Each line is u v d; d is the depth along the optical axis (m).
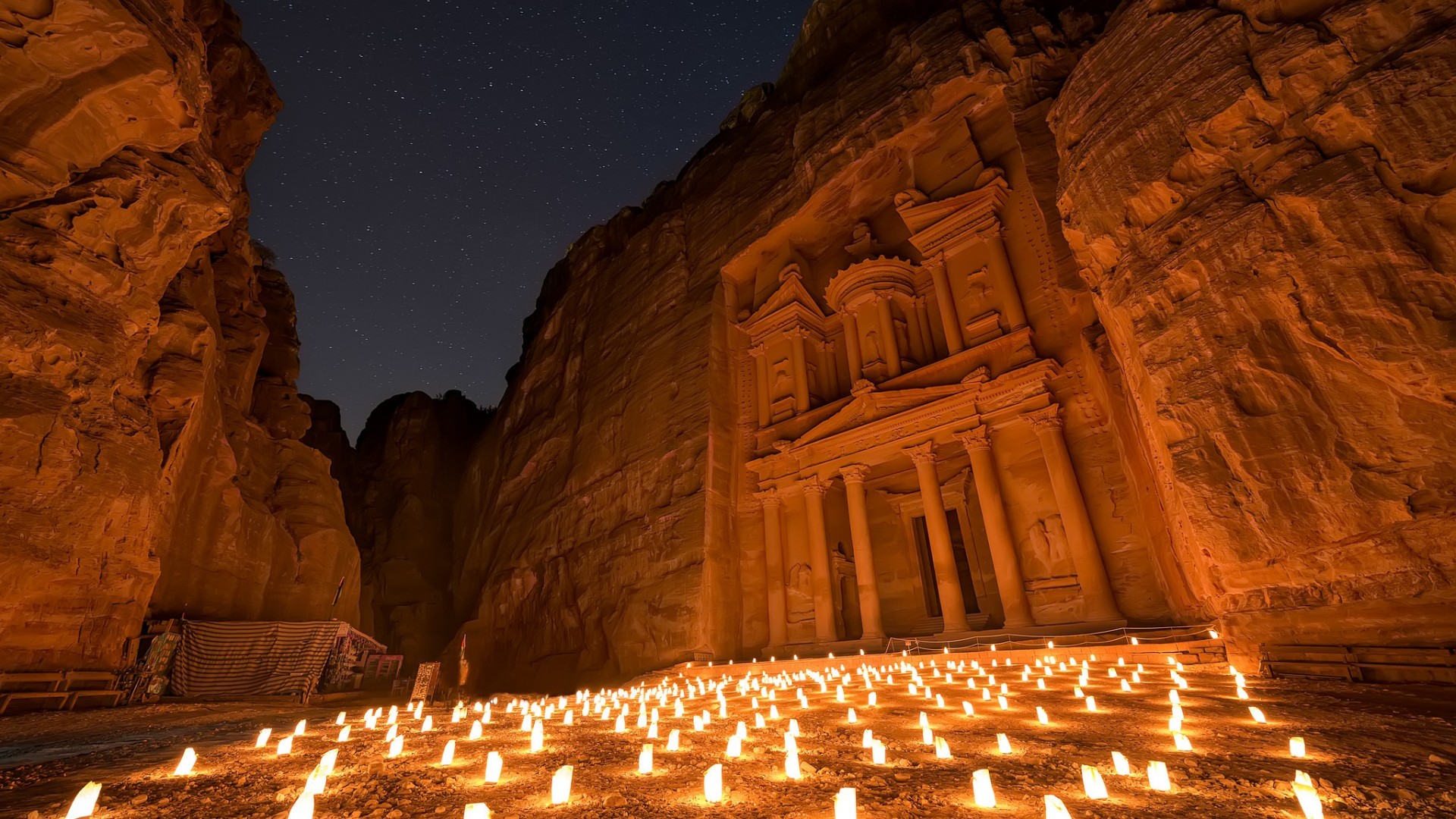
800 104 33.50
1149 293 11.74
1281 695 8.55
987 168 24.53
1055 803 3.51
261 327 28.53
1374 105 9.19
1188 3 12.62
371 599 39.75
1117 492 19.22
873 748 5.80
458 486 54.56
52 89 11.57
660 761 6.29
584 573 30.48
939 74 25.41
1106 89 13.76
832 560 25.89
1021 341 22.08
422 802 4.80
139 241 13.81
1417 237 8.73
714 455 27.73
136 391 15.13
